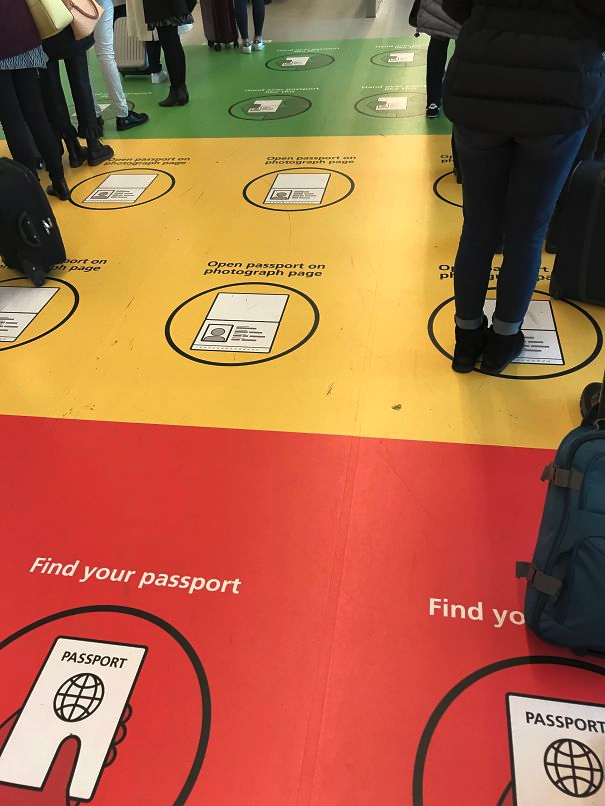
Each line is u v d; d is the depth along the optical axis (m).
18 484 2.09
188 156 4.33
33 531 1.93
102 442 2.22
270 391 2.38
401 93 5.11
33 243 3.01
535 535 1.83
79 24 3.68
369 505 1.94
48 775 1.41
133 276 3.11
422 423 2.20
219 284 2.99
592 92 1.78
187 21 5.00
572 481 1.46
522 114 1.82
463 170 2.03
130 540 1.89
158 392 2.41
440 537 1.84
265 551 1.83
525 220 2.04
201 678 1.56
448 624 1.64
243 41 6.42
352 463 2.07
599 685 1.50
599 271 2.55
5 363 2.62
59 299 2.98
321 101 5.09
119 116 4.79
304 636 1.63
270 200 3.68
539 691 1.50
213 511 1.95
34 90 3.48
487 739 1.42
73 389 2.46
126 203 3.78
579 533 1.45
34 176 3.02
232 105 5.17
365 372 2.43
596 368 2.37
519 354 2.45
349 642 1.61
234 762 1.41
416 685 1.52
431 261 3.04
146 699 1.53
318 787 1.37
